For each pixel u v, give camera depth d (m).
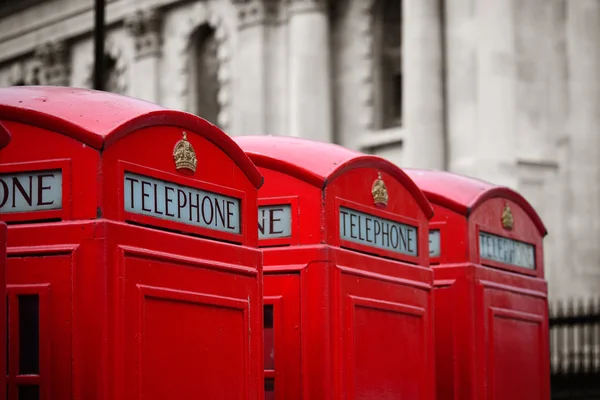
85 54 47.66
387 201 10.69
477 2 32.72
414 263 11.09
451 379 12.16
